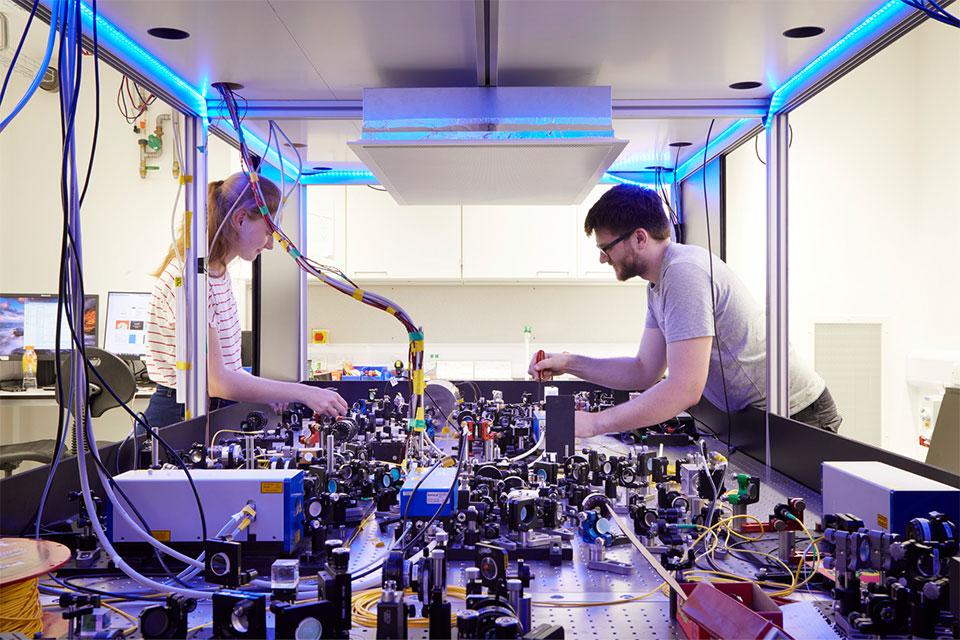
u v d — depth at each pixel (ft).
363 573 4.15
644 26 6.12
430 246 16.75
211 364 8.05
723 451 8.67
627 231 7.96
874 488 4.42
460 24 6.07
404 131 6.87
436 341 18.30
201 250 7.99
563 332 18.31
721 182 10.61
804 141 13.71
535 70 7.29
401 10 5.78
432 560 3.63
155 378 8.58
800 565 4.19
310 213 16.57
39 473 4.94
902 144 13.61
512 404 10.18
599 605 3.91
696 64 7.09
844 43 6.53
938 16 5.17
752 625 3.02
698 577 4.11
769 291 8.23
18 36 14.97
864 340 13.65
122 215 17.08
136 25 6.07
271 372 11.30
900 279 13.67
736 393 8.69
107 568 4.42
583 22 6.04
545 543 4.64
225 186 8.36
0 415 16.02
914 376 13.15
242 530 4.44
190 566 4.30
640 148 10.61
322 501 4.70
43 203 17.16
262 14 5.84
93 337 16.07
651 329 9.27
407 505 4.88
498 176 8.41
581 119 6.85
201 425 7.70
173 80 7.45
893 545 3.62
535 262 16.70
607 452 8.21
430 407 9.28
